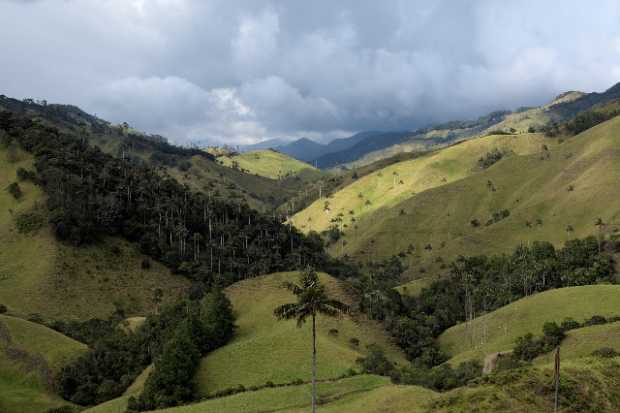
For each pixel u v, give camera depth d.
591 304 113.06
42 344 114.19
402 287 199.50
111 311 146.88
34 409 96.81
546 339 90.69
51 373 108.00
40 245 155.12
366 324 123.31
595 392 50.91
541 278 158.00
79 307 143.38
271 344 100.38
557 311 116.31
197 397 85.12
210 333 105.00
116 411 89.25
